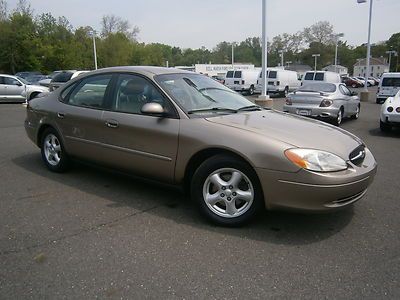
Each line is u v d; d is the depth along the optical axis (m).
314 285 2.78
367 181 3.64
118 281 2.82
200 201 3.82
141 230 3.67
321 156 3.39
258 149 3.46
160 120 4.07
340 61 120.00
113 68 4.85
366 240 3.50
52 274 2.90
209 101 4.38
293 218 3.96
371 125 12.02
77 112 4.93
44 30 59.97
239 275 2.91
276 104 21.38
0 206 4.24
